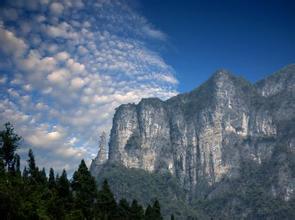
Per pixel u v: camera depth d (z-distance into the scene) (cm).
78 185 14750
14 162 13338
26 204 11106
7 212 10469
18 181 11888
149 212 18188
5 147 13075
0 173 11794
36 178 14212
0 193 10456
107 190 15812
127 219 16788
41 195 12094
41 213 11350
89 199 14600
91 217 14125
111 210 15625
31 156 14888
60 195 14100
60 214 12512
